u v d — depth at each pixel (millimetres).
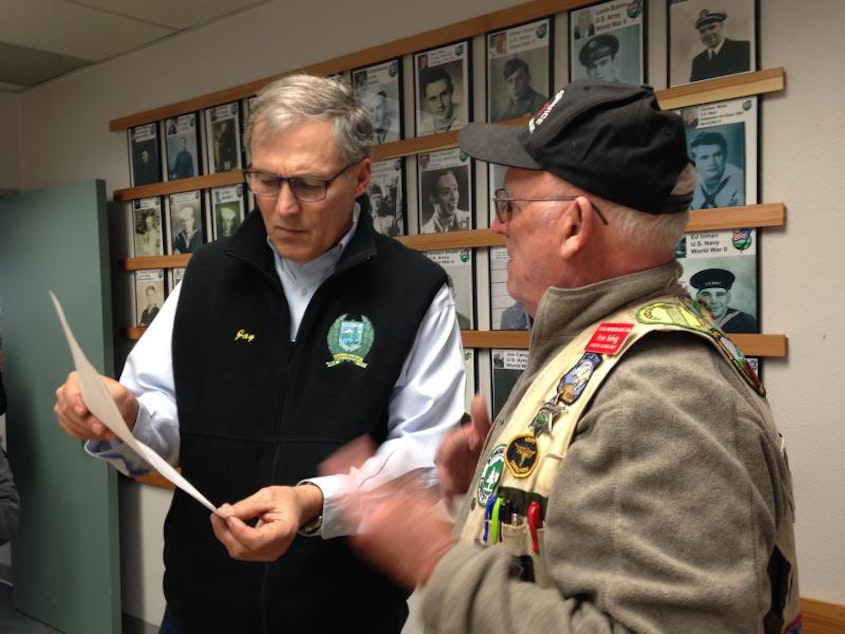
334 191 1105
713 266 1538
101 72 2873
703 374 610
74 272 2797
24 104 3238
